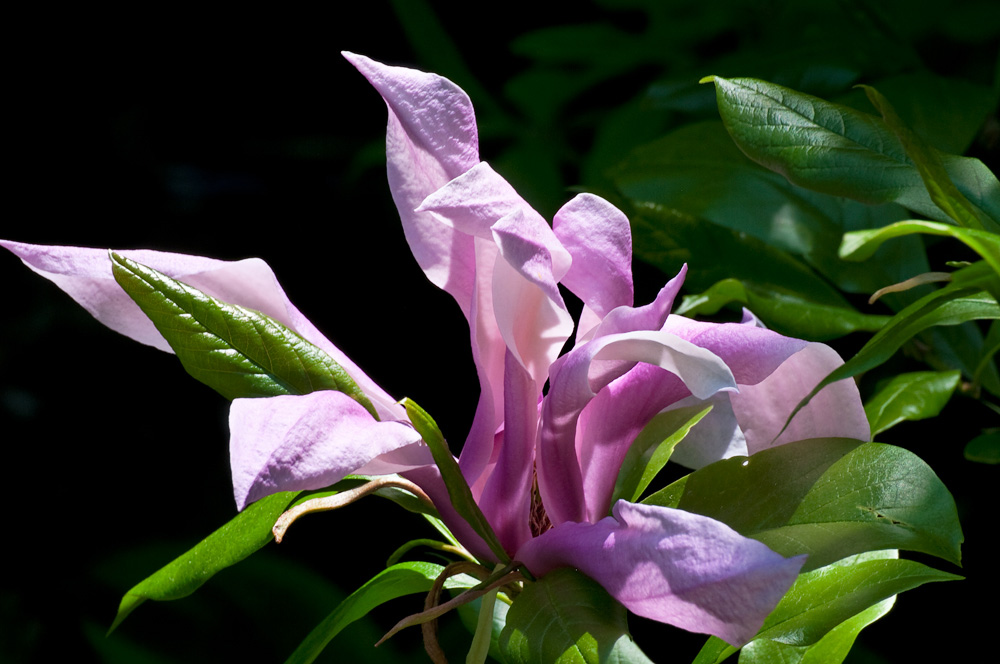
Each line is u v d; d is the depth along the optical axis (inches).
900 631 45.9
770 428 28.1
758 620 25.1
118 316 27.9
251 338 27.3
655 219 34.0
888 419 32.3
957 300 27.5
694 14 52.2
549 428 26.9
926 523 26.7
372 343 66.9
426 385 64.5
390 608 58.3
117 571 60.7
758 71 39.3
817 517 27.0
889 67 38.0
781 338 27.1
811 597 27.4
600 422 27.5
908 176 28.8
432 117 27.5
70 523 69.6
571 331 26.9
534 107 57.7
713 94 39.0
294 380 27.3
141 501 70.7
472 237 27.6
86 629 55.2
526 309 26.9
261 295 27.6
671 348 26.0
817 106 29.0
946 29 43.4
